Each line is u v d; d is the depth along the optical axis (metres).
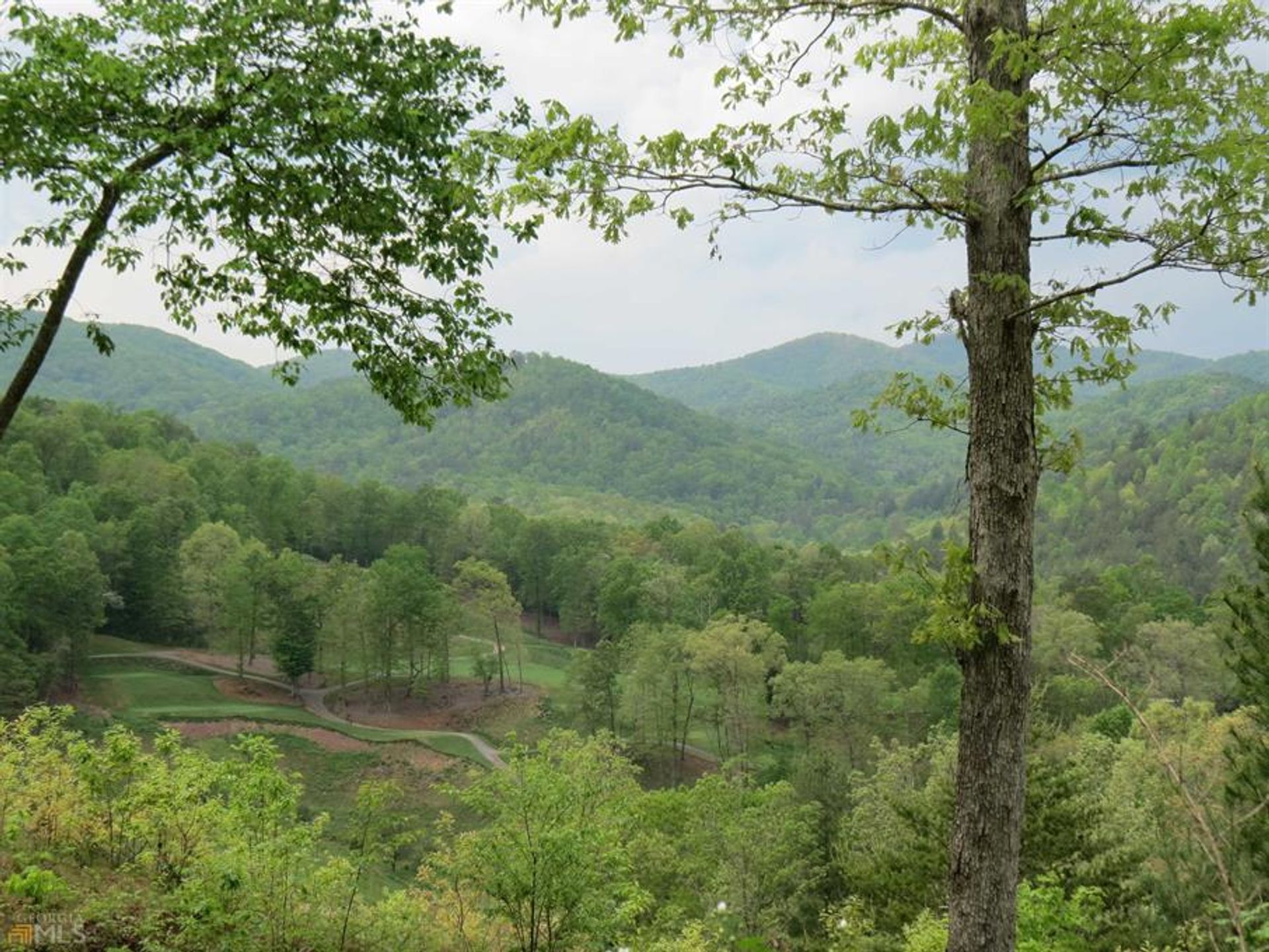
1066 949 8.88
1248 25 4.16
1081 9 4.14
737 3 4.77
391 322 7.16
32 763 8.45
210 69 6.18
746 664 51.28
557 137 4.34
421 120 6.52
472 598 73.94
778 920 22.72
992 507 4.45
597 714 56.25
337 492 103.06
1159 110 4.05
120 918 6.55
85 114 5.95
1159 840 10.50
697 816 25.52
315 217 6.65
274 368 7.16
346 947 7.22
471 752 53.31
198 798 7.91
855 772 33.25
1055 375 4.93
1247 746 8.17
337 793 46.91
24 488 67.25
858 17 5.00
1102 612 70.38
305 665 60.97
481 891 7.93
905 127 4.16
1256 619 8.77
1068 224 4.41
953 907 4.48
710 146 4.37
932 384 5.18
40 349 6.25
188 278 6.84
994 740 4.40
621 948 7.94
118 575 65.94
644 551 101.31
